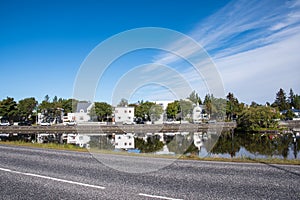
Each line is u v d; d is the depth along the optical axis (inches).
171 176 265.0
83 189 218.2
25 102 2864.2
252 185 226.7
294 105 4141.2
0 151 490.6
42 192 209.6
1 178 259.9
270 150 703.7
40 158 394.0
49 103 2802.7
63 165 331.9
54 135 1400.1
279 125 1727.4
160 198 192.5
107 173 281.4
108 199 190.9
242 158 387.9
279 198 190.7
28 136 1326.3
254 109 1643.7
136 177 262.1
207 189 215.8
